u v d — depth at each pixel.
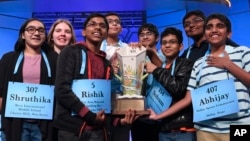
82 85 1.75
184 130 2.03
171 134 2.06
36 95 1.94
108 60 2.03
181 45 2.29
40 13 6.53
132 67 2.02
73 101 1.69
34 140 1.97
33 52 2.09
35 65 2.03
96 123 1.72
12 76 1.97
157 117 2.01
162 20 6.41
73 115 1.74
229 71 1.86
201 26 2.54
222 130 1.85
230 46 2.00
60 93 1.72
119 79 2.04
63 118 1.75
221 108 1.83
